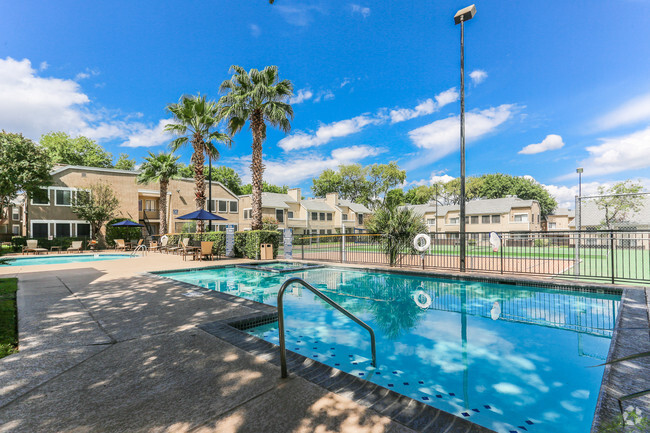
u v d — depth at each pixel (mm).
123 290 6492
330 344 4301
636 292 5992
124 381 2441
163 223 26641
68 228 25406
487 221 42438
